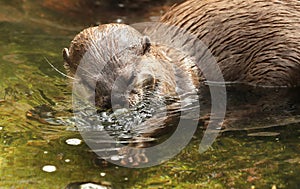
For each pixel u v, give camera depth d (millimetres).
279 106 16469
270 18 17328
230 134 14766
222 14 17594
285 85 17875
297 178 12617
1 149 13812
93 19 22719
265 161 13406
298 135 14664
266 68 17656
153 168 13133
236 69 17797
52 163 13227
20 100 16375
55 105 16047
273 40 17391
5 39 20922
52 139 14312
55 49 20047
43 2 24312
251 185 12391
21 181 12445
